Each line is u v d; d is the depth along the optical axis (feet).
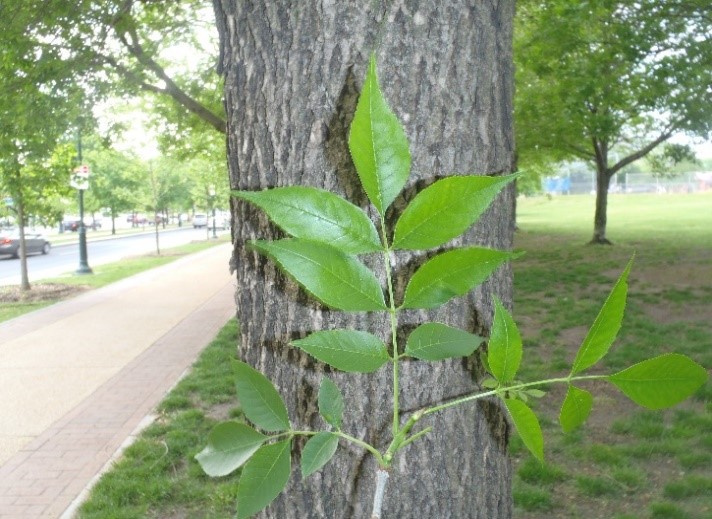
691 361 2.96
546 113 60.49
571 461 17.75
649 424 19.58
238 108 6.09
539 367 26.07
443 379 5.86
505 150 6.18
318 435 3.40
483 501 6.16
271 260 6.03
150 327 38.70
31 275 73.05
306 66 5.68
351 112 5.61
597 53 45.24
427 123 5.59
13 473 17.89
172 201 148.66
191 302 48.47
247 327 6.31
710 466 17.19
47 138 33.45
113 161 130.72
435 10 5.59
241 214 6.24
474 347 3.35
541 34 44.52
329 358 3.28
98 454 19.08
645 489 16.21
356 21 5.57
